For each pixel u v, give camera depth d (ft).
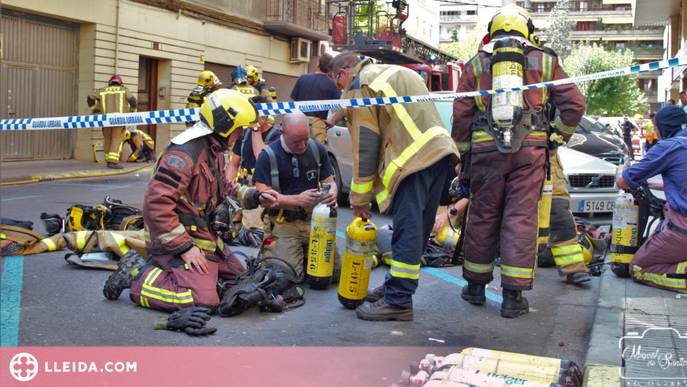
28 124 10.08
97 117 10.28
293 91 28.27
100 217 18.40
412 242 12.08
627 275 15.05
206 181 12.30
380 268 17.48
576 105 12.44
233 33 64.90
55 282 14.11
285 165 14.47
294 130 13.91
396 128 11.92
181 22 57.36
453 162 12.05
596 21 299.17
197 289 11.84
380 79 11.94
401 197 12.09
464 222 14.17
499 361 8.64
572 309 13.69
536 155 12.63
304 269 15.19
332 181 15.03
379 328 11.83
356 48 54.54
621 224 14.99
